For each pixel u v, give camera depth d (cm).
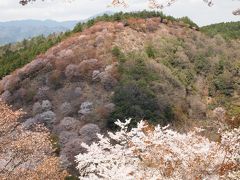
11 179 1630
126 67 4728
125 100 4066
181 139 785
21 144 1633
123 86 4272
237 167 750
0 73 5591
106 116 3934
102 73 4569
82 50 5056
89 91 4459
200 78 5509
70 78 4691
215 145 784
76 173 3148
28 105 4534
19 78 4850
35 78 4834
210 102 5169
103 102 4256
